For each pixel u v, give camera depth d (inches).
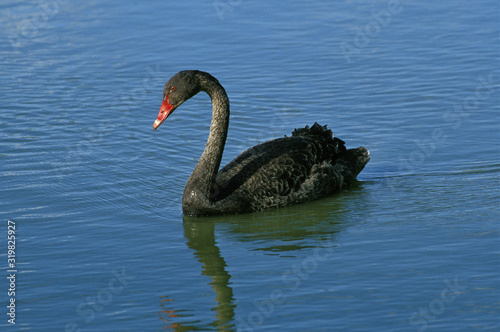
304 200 571.8
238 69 842.2
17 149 666.2
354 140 675.4
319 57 869.2
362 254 478.6
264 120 720.3
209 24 978.1
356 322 395.5
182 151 668.1
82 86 810.2
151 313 414.3
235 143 675.4
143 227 533.3
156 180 613.3
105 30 965.2
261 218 547.8
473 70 813.2
